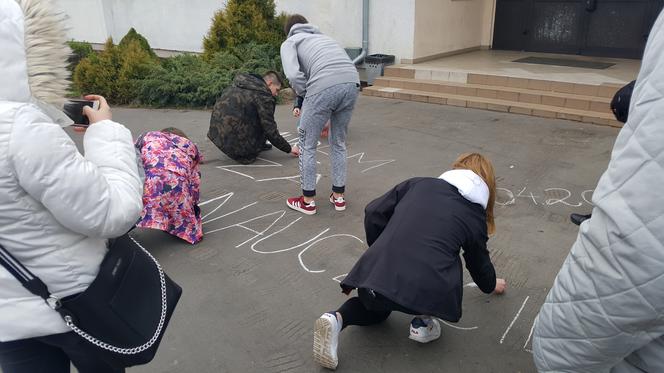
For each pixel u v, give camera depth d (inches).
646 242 46.1
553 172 191.8
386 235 91.7
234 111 201.3
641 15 339.9
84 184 56.2
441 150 222.4
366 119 276.7
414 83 328.8
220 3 459.2
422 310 85.9
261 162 215.6
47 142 53.9
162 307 69.8
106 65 356.8
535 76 298.2
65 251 58.9
